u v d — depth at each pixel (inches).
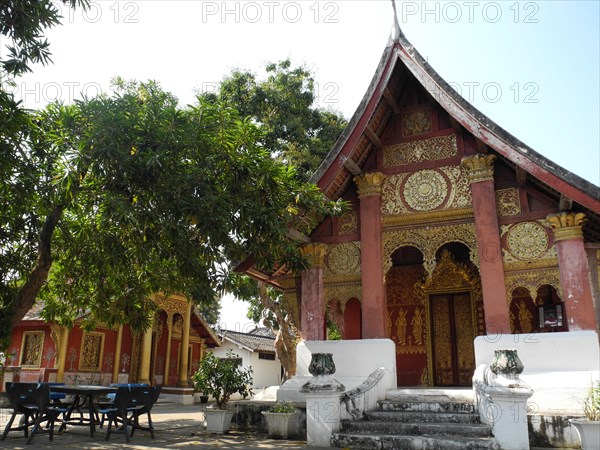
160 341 1011.9
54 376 749.3
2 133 293.9
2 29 280.1
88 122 329.1
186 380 968.3
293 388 417.1
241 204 351.9
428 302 577.6
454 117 417.4
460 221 435.8
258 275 486.3
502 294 395.2
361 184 467.5
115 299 452.8
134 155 328.5
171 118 340.5
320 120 741.3
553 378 347.6
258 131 388.2
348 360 421.1
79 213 406.6
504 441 289.7
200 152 353.7
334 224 477.4
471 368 543.2
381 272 443.8
